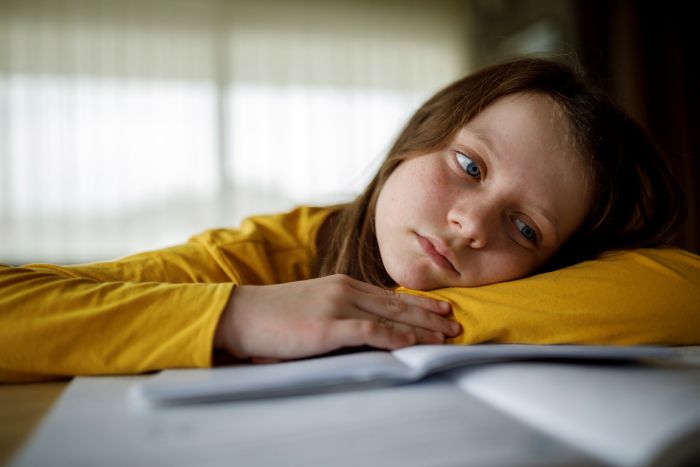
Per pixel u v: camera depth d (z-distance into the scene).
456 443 0.28
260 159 3.00
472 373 0.42
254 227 0.76
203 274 0.64
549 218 0.68
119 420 0.32
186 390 0.35
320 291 0.50
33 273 0.50
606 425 0.30
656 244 0.81
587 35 2.77
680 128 2.71
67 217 2.74
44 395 0.42
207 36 2.96
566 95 0.76
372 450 0.27
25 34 2.76
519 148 0.68
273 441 0.28
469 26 3.16
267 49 3.03
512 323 0.51
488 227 0.65
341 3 3.09
